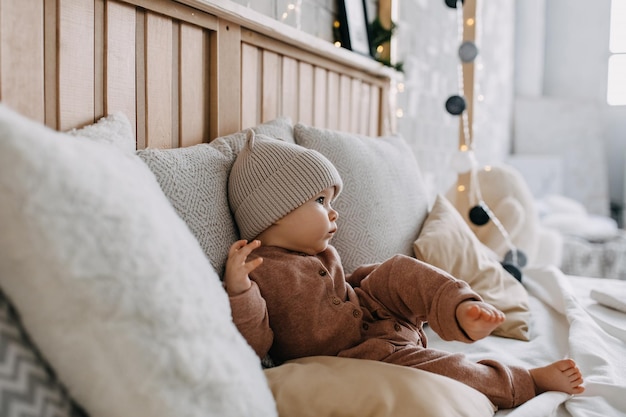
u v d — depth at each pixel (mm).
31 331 515
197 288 604
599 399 948
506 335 1296
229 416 571
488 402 848
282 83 1527
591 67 4648
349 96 1924
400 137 1787
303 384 786
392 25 2199
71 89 893
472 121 2215
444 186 3135
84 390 520
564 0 4691
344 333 964
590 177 4402
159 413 522
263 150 1011
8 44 789
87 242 513
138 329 527
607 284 1738
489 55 3812
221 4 1176
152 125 1075
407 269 1006
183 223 711
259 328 868
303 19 1704
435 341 1242
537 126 4551
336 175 1014
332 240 1285
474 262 1451
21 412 482
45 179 499
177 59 1146
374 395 760
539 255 2674
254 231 999
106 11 952
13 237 491
